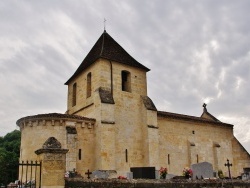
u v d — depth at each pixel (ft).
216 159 131.03
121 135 103.96
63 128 91.97
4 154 176.35
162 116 118.83
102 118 98.02
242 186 72.02
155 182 58.70
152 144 106.73
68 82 127.54
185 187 62.13
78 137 94.94
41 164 47.47
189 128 127.44
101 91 103.50
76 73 120.06
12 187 66.13
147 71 120.67
